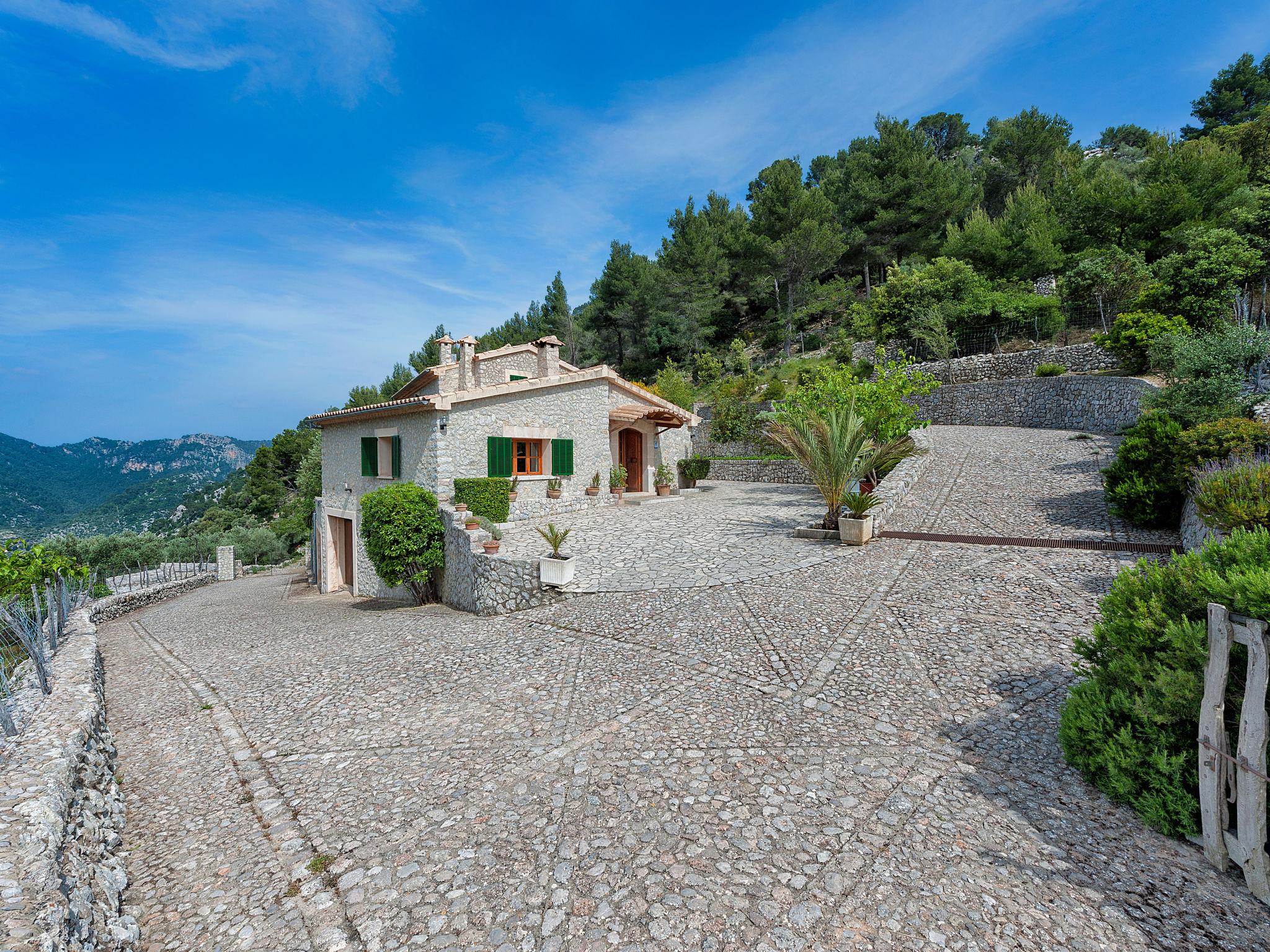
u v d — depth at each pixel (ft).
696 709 16.81
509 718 17.40
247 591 66.39
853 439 36.35
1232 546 11.53
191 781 15.90
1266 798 9.14
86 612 37.81
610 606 27.25
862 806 11.99
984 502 39.06
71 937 8.76
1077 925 8.84
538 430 50.70
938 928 8.91
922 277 93.56
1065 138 142.51
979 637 19.86
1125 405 54.60
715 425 97.66
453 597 40.29
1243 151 90.74
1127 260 73.61
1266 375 36.88
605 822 12.00
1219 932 8.59
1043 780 12.46
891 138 127.24
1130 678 11.45
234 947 9.69
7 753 13.93
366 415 50.60
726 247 144.66
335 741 17.31
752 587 27.68
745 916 9.34
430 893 10.48
